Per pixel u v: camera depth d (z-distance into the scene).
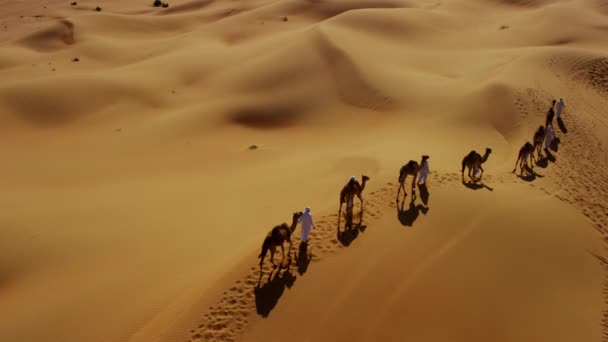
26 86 34.69
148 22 76.25
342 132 26.91
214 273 11.30
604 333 9.16
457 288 9.71
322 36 39.97
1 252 14.54
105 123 32.59
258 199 17.08
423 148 19.34
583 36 45.84
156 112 34.41
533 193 13.88
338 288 9.73
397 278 9.90
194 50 50.72
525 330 9.01
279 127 30.02
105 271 13.32
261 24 68.12
